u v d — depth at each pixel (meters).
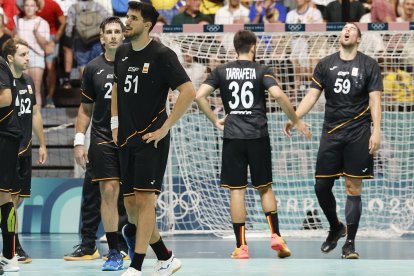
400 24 19.56
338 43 21.59
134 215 12.33
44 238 21.50
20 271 13.96
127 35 11.73
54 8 26.34
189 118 22.20
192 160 22.27
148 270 14.03
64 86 26.81
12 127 13.52
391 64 21.95
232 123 16.34
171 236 21.89
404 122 21.92
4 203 13.86
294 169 22.03
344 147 16.25
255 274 13.26
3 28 25.19
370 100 16.11
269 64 22.38
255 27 19.94
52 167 25.84
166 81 11.76
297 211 21.98
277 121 22.06
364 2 25.08
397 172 21.89
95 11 26.00
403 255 16.77
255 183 16.31
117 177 14.32
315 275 13.12
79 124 14.87
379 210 21.84
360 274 13.27
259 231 21.75
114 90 12.84
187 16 25.64
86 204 16.36
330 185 16.53
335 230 16.97
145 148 11.67
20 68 16.06
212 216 22.38
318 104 22.20
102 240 20.59
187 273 13.42
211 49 22.45
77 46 26.14
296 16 25.34
